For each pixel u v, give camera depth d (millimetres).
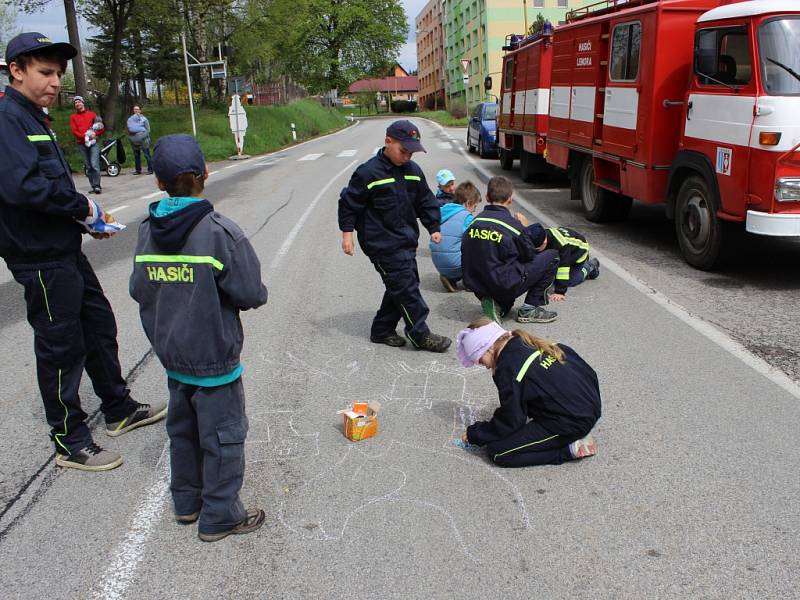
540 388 3488
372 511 3275
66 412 3676
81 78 26719
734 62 6715
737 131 6605
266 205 12883
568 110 11000
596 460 3686
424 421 4188
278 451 3855
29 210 3359
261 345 5516
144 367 5152
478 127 20703
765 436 3881
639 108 8258
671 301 6398
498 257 5547
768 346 5227
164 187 2805
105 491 3523
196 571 2891
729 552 2908
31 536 3156
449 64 72875
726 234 7062
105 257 9031
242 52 36125
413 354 5277
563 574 2805
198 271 2742
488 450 3668
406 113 82125
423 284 7277
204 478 3014
